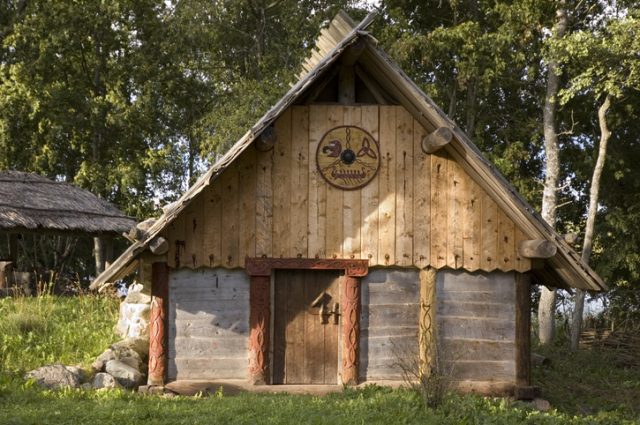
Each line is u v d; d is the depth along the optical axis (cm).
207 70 3844
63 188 2544
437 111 1348
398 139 1416
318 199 1402
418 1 3111
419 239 1410
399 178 1413
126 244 3997
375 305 1405
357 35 1325
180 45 3638
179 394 1356
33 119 3434
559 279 1491
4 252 3834
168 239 1372
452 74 3127
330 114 1410
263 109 3309
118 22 3591
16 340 1560
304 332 1407
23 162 3491
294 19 3666
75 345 1593
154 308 1370
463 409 1193
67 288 2330
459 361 1405
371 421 1109
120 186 3575
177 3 3731
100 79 3659
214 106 3644
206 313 1385
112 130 3634
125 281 3362
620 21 2161
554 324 2528
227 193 1388
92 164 3481
